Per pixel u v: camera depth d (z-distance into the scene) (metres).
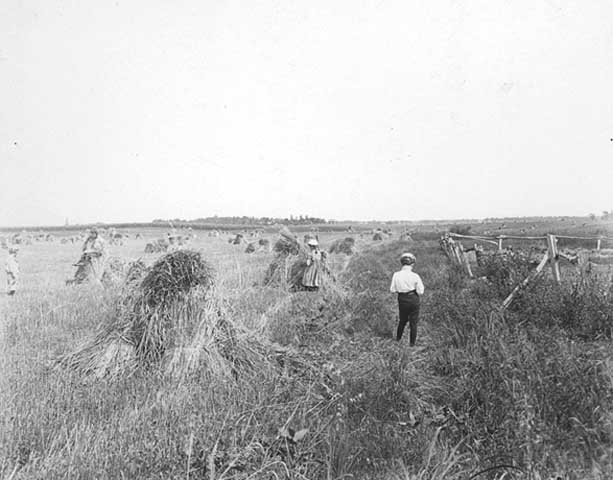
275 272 10.52
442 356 4.84
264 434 3.30
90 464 2.99
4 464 3.05
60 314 6.94
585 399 3.30
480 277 9.38
